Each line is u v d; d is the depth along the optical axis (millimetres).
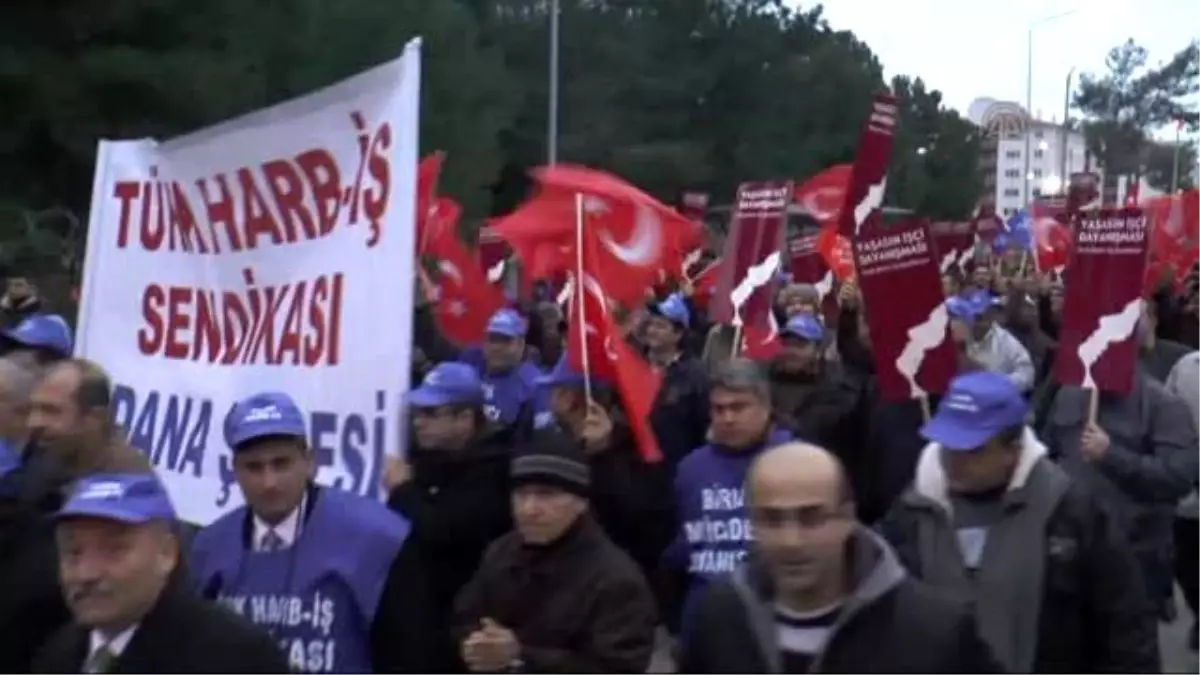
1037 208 22922
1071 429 7695
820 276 16406
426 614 4984
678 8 67438
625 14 65250
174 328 6168
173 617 3928
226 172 5988
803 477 3822
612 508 6973
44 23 27219
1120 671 4953
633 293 8070
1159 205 19828
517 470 5145
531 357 13758
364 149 5586
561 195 8086
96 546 3879
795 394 9008
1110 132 92938
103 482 3896
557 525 5102
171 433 6109
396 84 5508
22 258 24781
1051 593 4980
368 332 5496
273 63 30500
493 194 54594
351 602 4914
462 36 43719
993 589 4977
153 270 6258
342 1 34156
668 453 8812
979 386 5078
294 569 4945
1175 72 93312
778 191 9727
